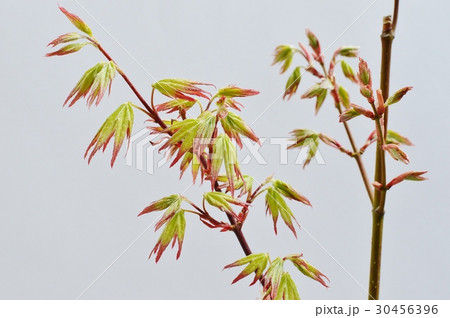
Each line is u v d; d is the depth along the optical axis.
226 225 0.67
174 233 0.67
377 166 0.68
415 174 0.67
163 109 0.68
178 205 0.67
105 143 0.65
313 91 0.71
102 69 0.65
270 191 0.68
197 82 0.66
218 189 0.69
